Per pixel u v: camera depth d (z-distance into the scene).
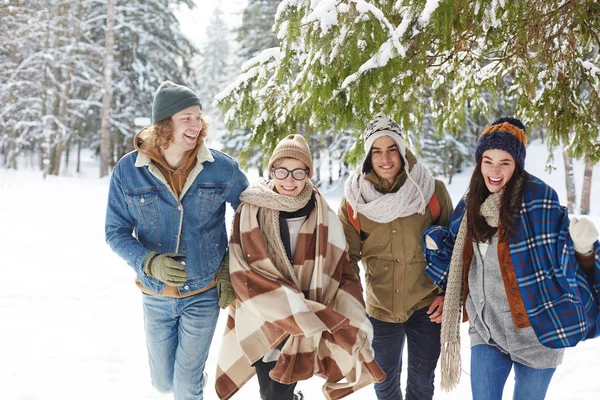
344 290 2.76
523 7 2.86
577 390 3.46
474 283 2.50
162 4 26.97
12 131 26.81
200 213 2.72
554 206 2.28
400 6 3.08
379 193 2.83
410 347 2.88
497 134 2.34
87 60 26.94
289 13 3.13
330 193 24.19
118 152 29.97
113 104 27.19
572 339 2.21
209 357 4.35
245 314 2.79
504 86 4.85
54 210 13.48
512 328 2.36
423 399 2.83
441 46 3.19
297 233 2.75
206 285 2.75
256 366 2.78
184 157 2.69
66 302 5.73
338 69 2.94
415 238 2.83
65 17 24.83
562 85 3.91
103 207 14.73
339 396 2.75
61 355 4.16
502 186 2.37
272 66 3.70
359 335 2.65
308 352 2.71
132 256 2.58
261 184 2.80
